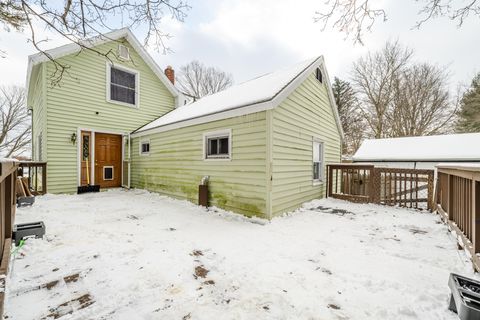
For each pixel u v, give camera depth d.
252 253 3.10
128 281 2.35
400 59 21.84
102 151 8.95
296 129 5.91
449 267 2.71
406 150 12.77
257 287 2.28
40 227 3.37
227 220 4.84
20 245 3.05
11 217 3.03
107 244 3.33
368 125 24.08
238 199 5.23
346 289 2.26
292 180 5.69
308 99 6.67
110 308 1.95
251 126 4.97
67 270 2.55
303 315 1.88
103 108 8.90
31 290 2.18
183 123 6.58
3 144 21.23
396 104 22.06
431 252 3.15
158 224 4.46
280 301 2.06
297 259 2.92
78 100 8.23
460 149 11.13
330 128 8.66
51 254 2.94
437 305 2.01
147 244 3.38
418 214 5.36
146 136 8.63
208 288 2.25
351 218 5.01
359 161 13.77
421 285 2.32
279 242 3.53
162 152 7.76
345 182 7.25
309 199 6.73
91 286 2.26
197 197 6.30
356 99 24.66
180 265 2.72
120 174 9.52
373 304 2.03
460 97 21.11
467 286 1.91
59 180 7.74
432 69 21.23
